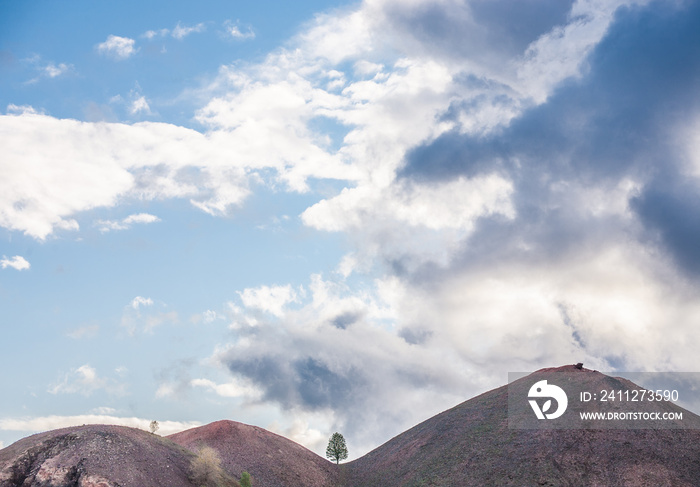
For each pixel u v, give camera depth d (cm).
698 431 6825
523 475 6569
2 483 5466
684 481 5950
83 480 5400
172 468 6344
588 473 6316
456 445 8062
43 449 5888
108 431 6356
